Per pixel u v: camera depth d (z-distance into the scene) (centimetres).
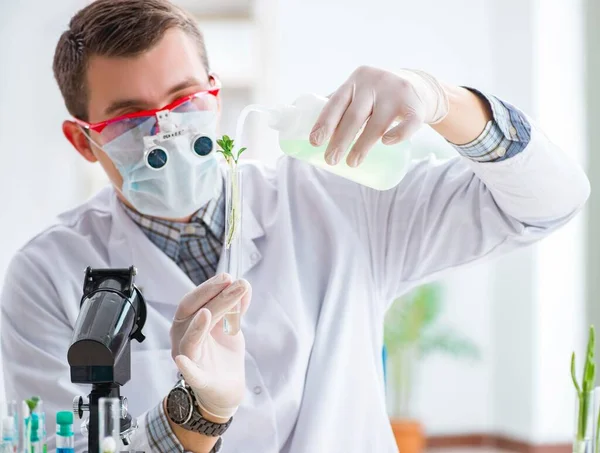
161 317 159
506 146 138
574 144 529
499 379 569
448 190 160
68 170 486
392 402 545
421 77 130
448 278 571
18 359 158
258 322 157
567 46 529
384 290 168
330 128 117
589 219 536
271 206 169
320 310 161
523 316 545
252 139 536
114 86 149
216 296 124
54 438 147
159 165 149
